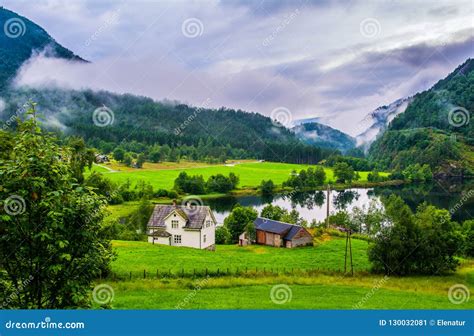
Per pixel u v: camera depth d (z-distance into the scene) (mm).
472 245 64500
